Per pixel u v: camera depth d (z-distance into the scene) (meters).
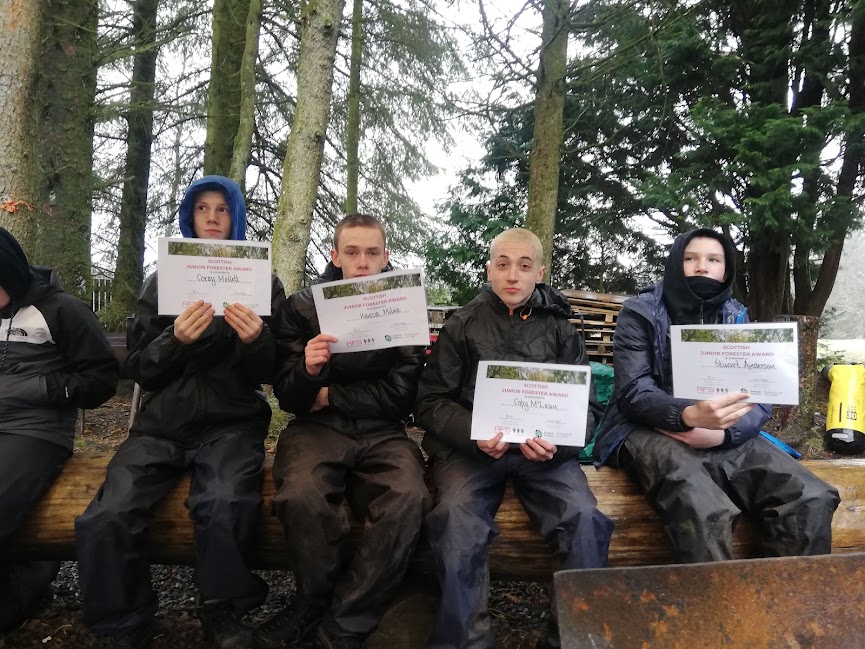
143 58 10.64
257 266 2.13
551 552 2.20
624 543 2.24
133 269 10.36
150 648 2.19
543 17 7.60
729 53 9.24
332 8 4.96
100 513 1.93
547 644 2.00
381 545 1.96
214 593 1.99
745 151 7.81
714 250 2.39
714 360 2.11
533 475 2.15
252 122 6.46
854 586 1.28
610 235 11.77
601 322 6.88
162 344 2.12
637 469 2.24
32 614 2.48
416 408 2.33
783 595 1.26
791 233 8.19
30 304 2.23
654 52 9.38
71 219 6.21
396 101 11.09
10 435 2.13
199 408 2.18
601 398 3.75
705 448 2.18
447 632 1.88
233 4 8.61
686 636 1.22
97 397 2.32
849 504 2.29
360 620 1.96
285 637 2.02
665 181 8.86
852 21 7.84
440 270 11.80
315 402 2.29
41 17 3.73
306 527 1.96
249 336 2.10
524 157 9.34
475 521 1.99
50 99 6.08
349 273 2.38
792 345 2.02
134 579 1.99
